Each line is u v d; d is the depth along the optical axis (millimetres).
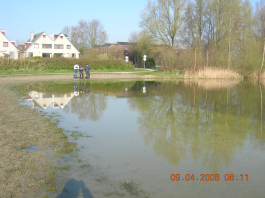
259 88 20078
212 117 9438
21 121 7633
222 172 4750
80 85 20672
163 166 4945
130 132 7277
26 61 32844
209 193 3977
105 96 14484
